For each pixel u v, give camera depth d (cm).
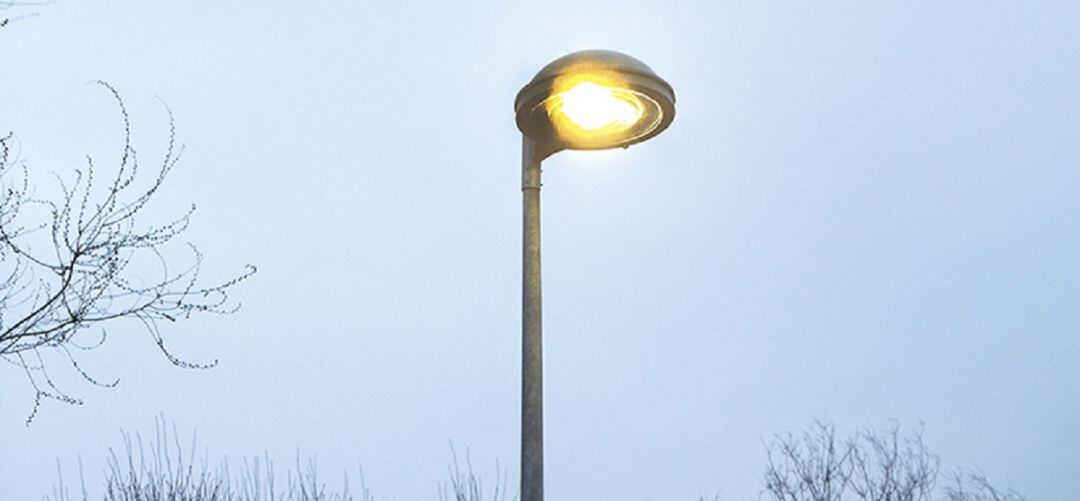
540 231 429
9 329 412
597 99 433
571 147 439
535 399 403
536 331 413
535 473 396
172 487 1096
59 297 420
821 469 1881
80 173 425
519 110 430
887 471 1873
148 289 445
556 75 421
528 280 420
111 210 430
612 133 441
